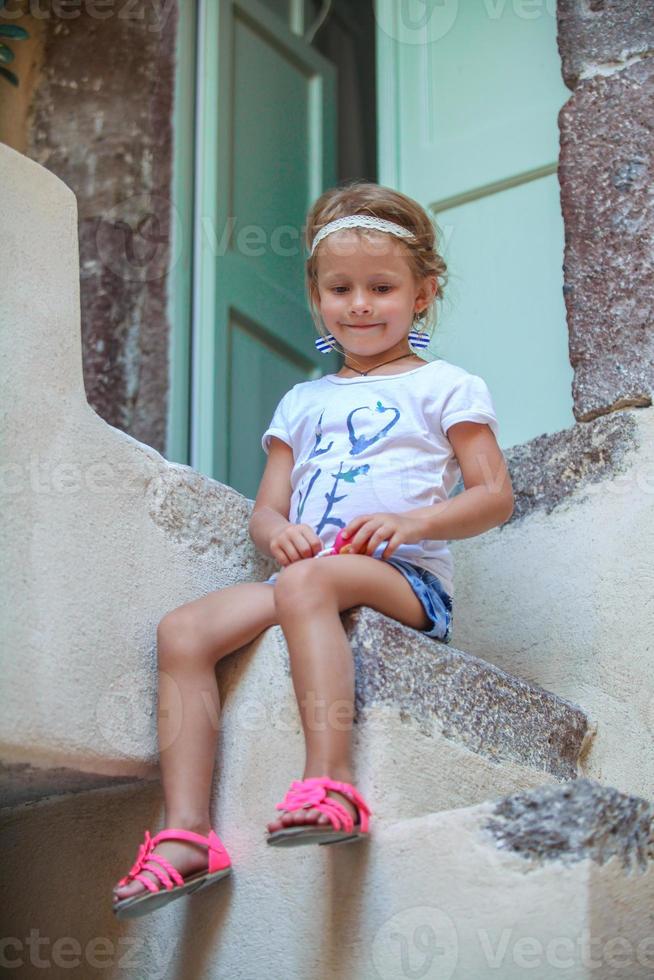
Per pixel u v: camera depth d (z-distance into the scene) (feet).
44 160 9.68
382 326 6.13
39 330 5.27
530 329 7.92
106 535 5.32
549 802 4.46
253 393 9.07
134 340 9.14
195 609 5.38
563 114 7.30
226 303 8.95
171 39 9.50
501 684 5.64
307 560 5.16
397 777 4.94
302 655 4.95
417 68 8.83
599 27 7.37
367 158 11.30
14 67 9.89
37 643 4.94
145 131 9.46
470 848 4.50
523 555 6.72
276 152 9.57
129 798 5.52
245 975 4.95
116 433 5.50
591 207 7.06
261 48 9.62
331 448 5.97
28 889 5.79
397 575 5.42
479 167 8.37
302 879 4.89
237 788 5.19
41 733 4.86
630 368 6.65
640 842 4.48
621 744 6.11
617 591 6.33
